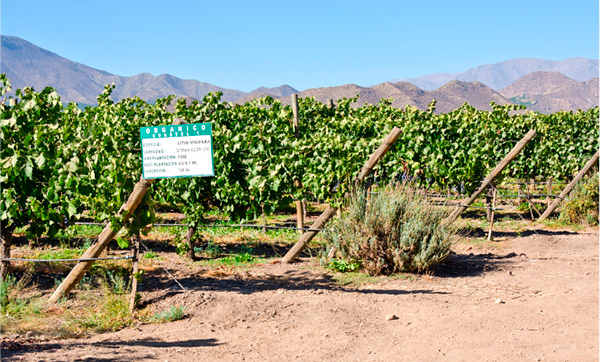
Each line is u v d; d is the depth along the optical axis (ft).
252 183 27.66
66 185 19.69
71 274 19.08
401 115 51.67
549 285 22.07
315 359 14.08
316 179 26.50
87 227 33.81
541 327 16.44
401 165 38.01
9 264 20.98
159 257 27.35
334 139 27.63
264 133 29.76
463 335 15.88
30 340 14.98
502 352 14.23
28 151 20.10
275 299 19.45
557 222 40.78
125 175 18.86
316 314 18.04
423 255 24.00
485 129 42.63
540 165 48.08
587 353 13.75
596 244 32.37
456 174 37.01
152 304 19.21
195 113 32.83
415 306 19.06
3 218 19.84
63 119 25.04
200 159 17.99
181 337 15.93
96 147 20.33
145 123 33.06
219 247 31.04
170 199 27.45
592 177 41.52
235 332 16.48
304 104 50.01
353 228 24.91
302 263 26.71
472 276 24.17
